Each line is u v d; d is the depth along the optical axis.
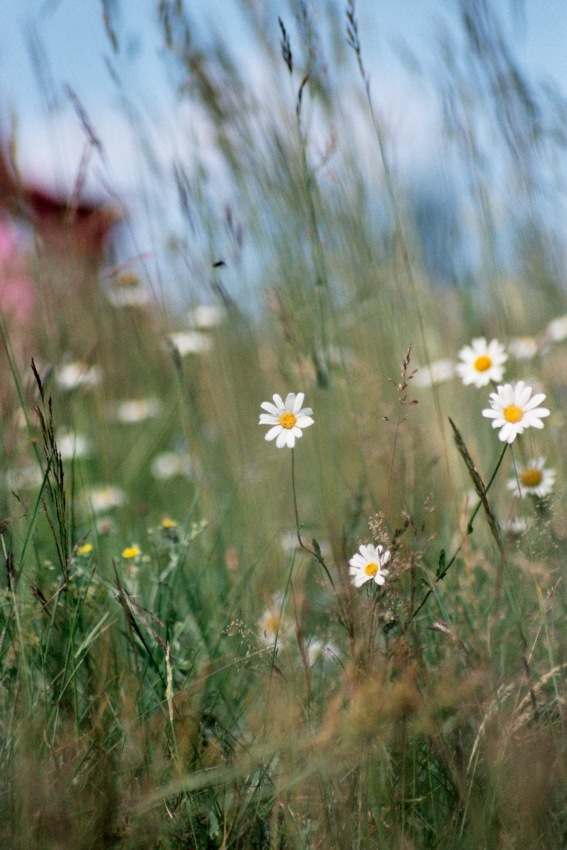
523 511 1.50
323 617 1.55
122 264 1.77
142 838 1.29
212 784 1.33
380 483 1.67
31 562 1.56
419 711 1.29
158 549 1.61
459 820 1.30
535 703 1.32
